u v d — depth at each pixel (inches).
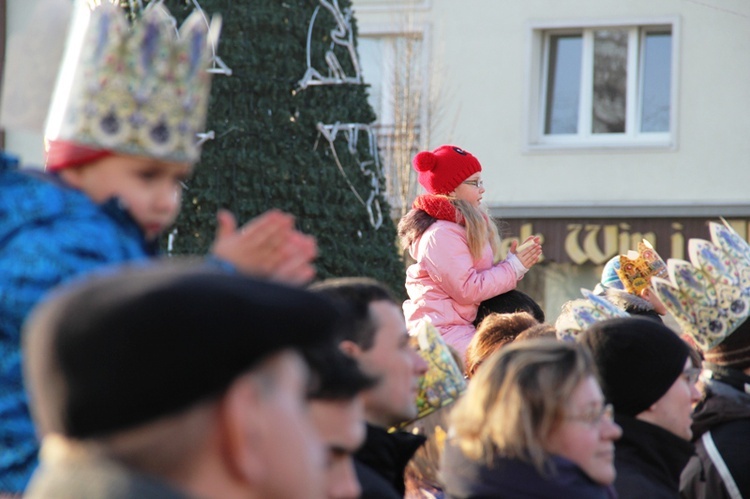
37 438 185.8
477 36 1566.2
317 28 612.7
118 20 201.6
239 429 100.0
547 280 1562.5
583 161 1545.3
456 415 255.9
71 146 203.5
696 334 350.6
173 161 205.6
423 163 508.1
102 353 95.4
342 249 612.1
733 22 1498.5
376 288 269.4
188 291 98.6
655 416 296.4
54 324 97.4
